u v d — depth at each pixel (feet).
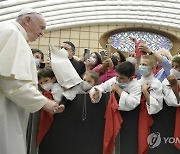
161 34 46.09
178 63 15.07
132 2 44.16
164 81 14.84
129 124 13.84
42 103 12.07
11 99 12.03
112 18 47.96
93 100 14.16
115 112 13.67
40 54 20.17
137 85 14.30
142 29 46.03
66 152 13.93
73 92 14.47
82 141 14.01
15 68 11.93
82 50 47.93
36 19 13.25
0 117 11.85
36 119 14.26
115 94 14.28
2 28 12.81
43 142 14.08
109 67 18.94
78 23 48.49
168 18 46.93
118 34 46.55
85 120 14.24
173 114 13.89
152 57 15.42
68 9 45.24
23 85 11.90
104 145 13.34
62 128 14.20
